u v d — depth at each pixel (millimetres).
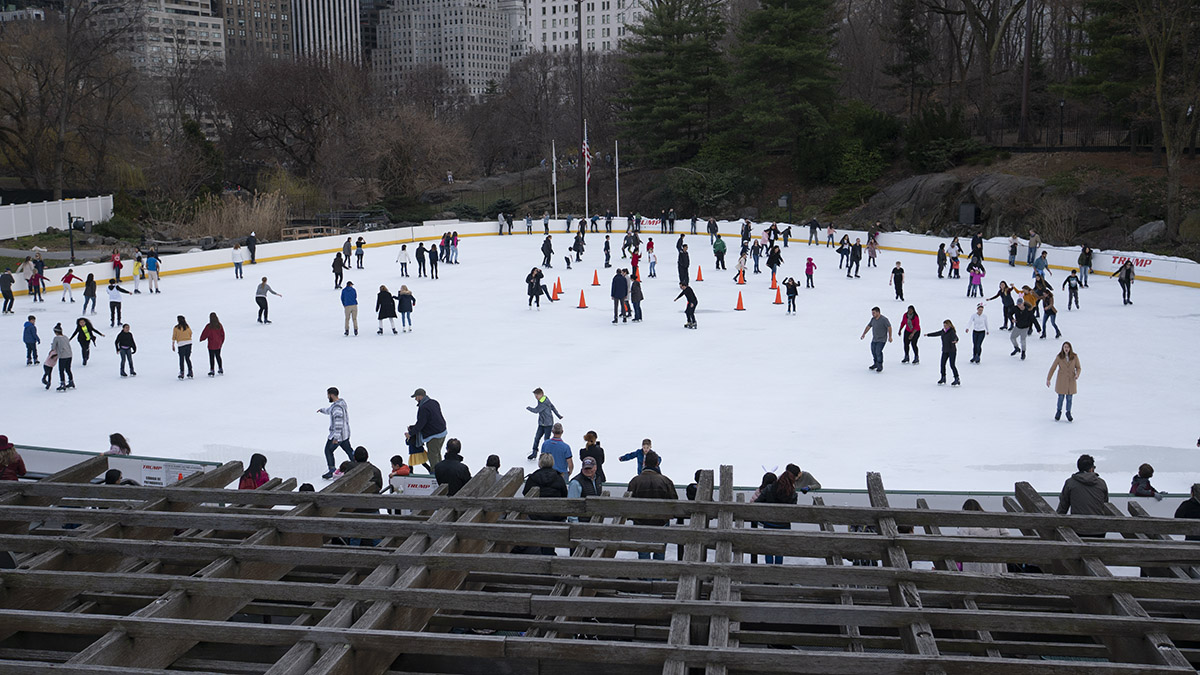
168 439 16828
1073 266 38156
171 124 84875
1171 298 31219
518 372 21688
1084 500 8852
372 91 90250
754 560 9414
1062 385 17172
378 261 44531
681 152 77500
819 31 73000
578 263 43094
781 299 30891
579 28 67000
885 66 71188
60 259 43969
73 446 16422
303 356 23688
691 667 5195
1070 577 5789
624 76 89438
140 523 7137
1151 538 7945
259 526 6992
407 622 5832
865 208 61406
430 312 30125
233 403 19281
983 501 10117
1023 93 57688
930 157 60781
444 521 6938
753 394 19547
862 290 33719
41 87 61969
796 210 66312
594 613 5664
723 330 26531
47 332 26828
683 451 15852
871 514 6867
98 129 65062
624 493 10984
